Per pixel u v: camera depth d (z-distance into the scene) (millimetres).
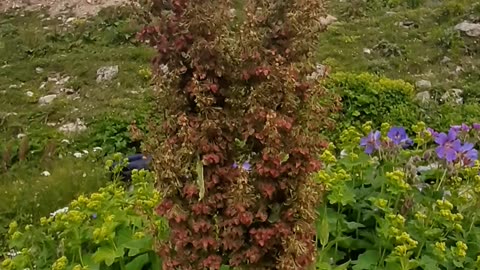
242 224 2836
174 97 2861
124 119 8523
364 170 4117
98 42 12086
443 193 3994
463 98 9102
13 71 11102
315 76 3207
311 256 2906
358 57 10625
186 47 2820
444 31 11008
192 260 2906
